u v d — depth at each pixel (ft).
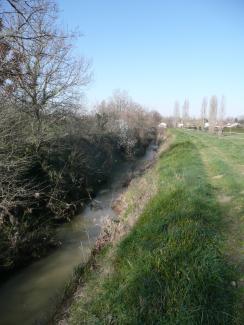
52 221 35.42
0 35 19.35
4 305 20.85
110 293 15.75
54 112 45.98
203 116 229.45
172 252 17.30
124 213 32.19
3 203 27.25
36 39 21.94
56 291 21.95
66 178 42.70
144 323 12.84
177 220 21.77
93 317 14.44
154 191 33.40
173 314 12.89
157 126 234.38
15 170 30.07
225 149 73.41
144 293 14.42
